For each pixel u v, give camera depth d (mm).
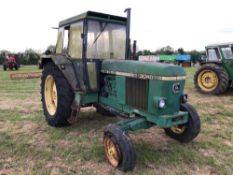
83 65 4160
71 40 4520
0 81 12375
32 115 5570
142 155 3574
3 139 4148
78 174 3104
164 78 3115
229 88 9109
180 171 3176
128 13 4434
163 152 3691
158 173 3109
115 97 3998
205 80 8445
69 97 4465
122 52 4609
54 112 4801
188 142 4027
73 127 4742
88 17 4086
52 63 4793
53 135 4324
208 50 8789
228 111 6062
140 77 3420
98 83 4324
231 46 8188
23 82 11969
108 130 3287
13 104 6719
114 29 4469
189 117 3820
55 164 3348
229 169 3266
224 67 8359
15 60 22297
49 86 5055
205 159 3498
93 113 5633
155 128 4699
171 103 3230
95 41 4266
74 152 3684
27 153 3652
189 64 31062
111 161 3301
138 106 3510
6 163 3363
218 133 4543
